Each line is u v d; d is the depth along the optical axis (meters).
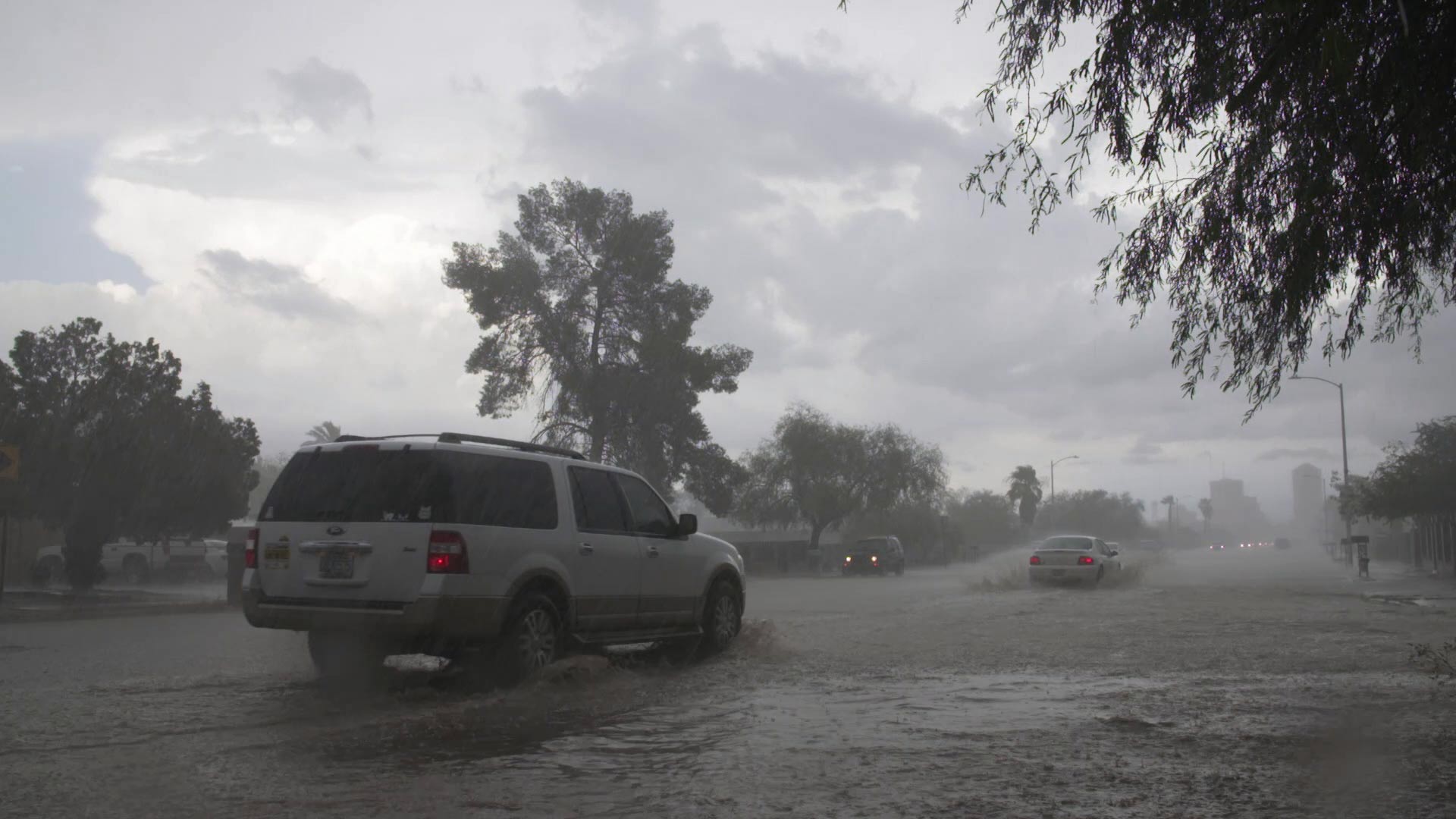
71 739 6.57
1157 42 8.08
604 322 44.12
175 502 24.91
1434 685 9.01
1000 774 5.77
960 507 110.44
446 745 6.48
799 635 13.60
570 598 9.21
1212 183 8.43
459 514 8.33
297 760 6.04
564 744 6.51
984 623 15.72
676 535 10.87
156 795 5.27
